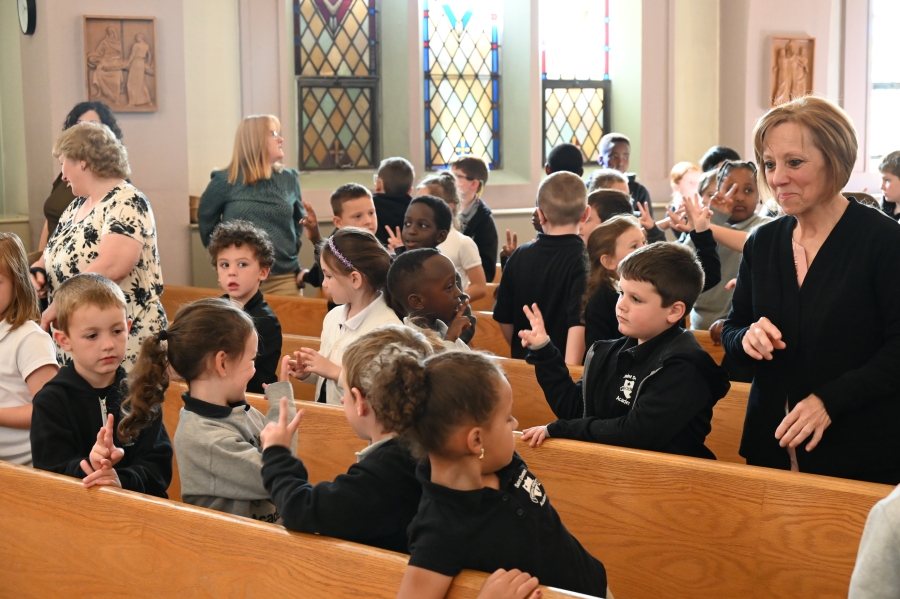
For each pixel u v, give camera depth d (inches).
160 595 80.6
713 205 165.3
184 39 262.2
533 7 331.3
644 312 93.9
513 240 190.4
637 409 91.9
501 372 64.9
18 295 114.4
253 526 74.9
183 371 88.7
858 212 85.7
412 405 63.0
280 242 215.6
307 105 312.0
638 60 349.1
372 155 325.1
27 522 88.8
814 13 364.5
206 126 281.6
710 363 93.1
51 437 94.7
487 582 60.8
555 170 252.7
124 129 251.6
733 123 359.6
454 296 112.9
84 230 135.8
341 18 314.7
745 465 85.1
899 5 406.9
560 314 140.0
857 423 85.4
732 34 355.9
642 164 351.9
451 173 216.1
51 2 241.0
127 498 82.3
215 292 200.2
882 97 409.4
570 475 94.1
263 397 114.2
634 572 91.1
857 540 78.7
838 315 85.0
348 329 116.4
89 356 97.7
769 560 83.2
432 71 335.6
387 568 67.6
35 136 253.9
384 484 71.6
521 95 338.6
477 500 63.7
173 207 258.8
